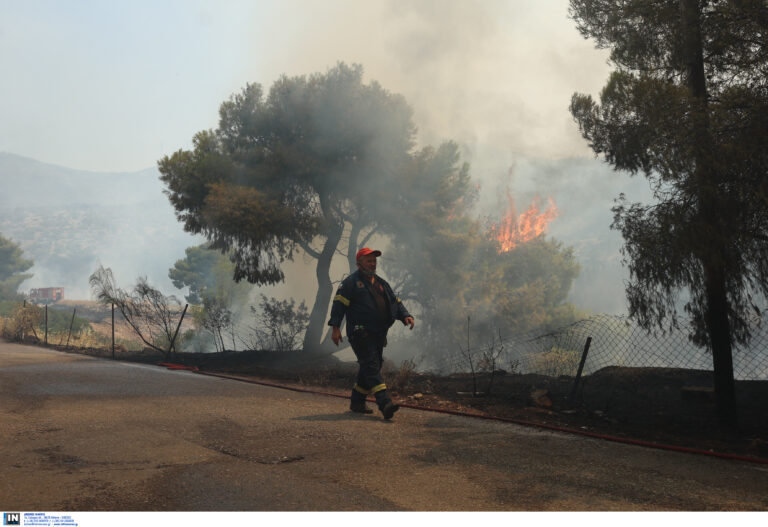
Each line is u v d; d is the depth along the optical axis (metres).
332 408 6.91
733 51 6.49
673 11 6.91
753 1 6.16
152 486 3.65
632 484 3.83
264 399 7.46
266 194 17.52
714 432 5.74
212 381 9.33
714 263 5.84
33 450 4.52
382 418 6.34
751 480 3.98
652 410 6.62
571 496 3.55
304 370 12.13
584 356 7.39
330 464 4.26
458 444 5.02
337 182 18.00
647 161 6.64
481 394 7.87
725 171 5.79
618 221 6.47
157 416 6.01
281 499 3.42
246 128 18.61
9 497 3.38
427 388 8.46
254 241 16.95
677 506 3.39
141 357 14.86
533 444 5.05
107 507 3.24
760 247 6.21
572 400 7.22
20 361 11.86
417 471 4.10
